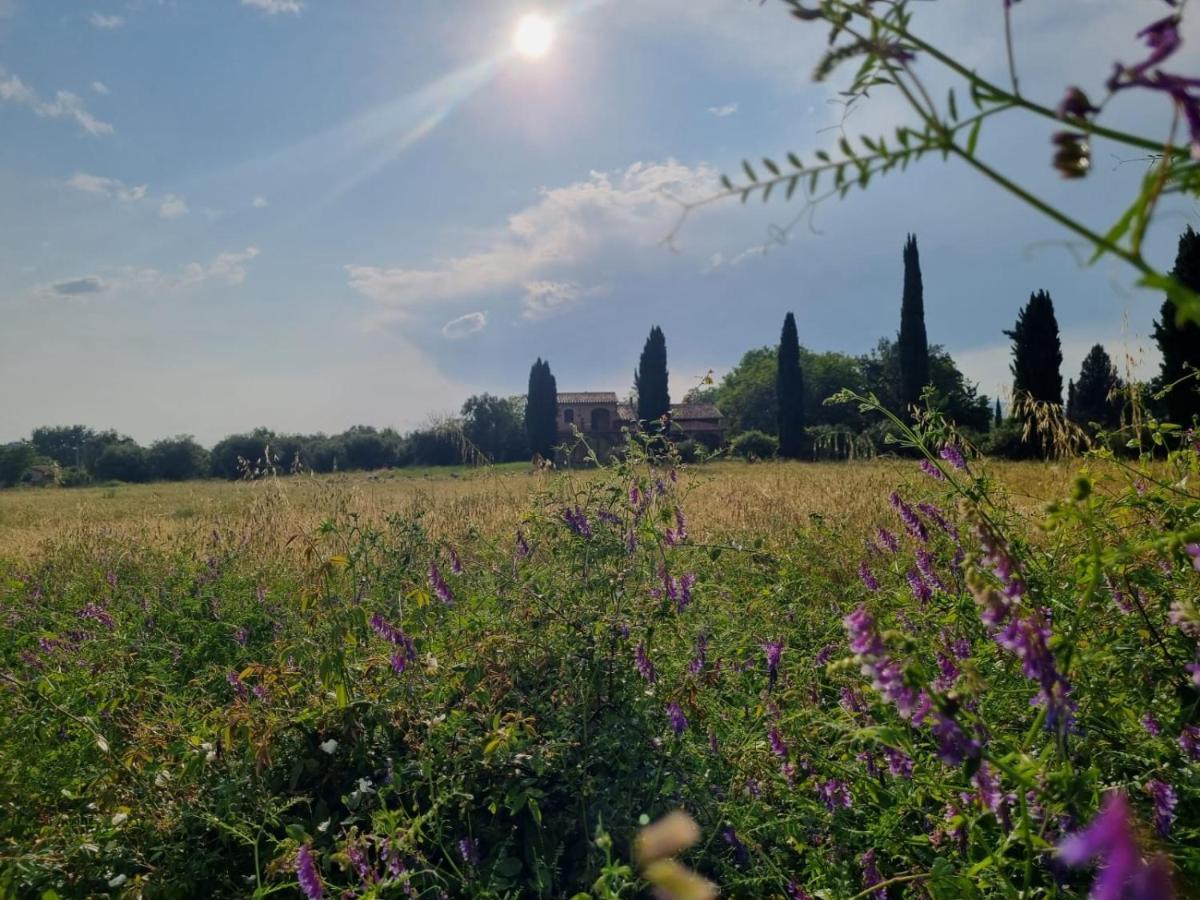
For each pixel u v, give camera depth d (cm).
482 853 310
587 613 386
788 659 393
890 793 261
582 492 455
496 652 371
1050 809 184
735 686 398
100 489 4106
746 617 457
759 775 302
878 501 698
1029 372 3588
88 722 363
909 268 4766
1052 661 170
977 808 221
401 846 259
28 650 526
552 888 297
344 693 341
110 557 830
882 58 93
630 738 333
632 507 445
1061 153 80
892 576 420
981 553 260
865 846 270
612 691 360
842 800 277
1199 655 183
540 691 370
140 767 347
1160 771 209
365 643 434
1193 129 71
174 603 643
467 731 344
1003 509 321
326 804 337
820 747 294
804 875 284
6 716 380
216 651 553
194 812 320
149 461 5997
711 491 1080
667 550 478
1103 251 75
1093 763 220
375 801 325
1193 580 241
